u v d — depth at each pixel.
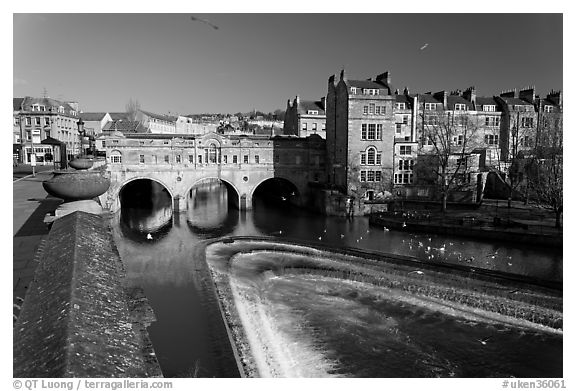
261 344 27.62
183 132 195.00
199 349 24.30
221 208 90.69
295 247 52.47
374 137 81.56
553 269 43.19
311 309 34.47
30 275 14.12
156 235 61.38
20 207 27.91
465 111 96.94
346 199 77.56
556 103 98.81
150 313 15.52
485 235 56.09
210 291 35.00
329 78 91.25
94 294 10.48
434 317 33.16
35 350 7.84
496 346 28.88
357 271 42.62
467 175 82.94
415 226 62.72
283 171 89.69
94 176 20.95
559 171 58.03
